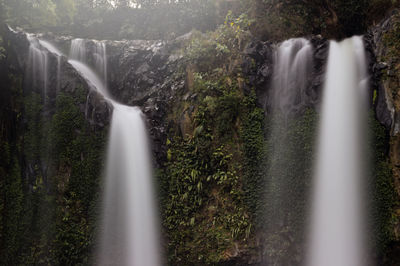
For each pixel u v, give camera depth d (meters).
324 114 11.24
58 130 12.94
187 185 11.83
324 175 10.74
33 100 13.16
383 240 9.96
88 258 11.74
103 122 12.87
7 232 11.80
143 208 12.39
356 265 10.12
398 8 11.71
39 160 12.66
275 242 10.63
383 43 11.33
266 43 12.46
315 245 10.45
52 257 11.77
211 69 13.20
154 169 12.77
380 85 10.94
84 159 12.62
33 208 12.20
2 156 12.20
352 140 10.95
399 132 10.27
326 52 11.73
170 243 11.59
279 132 11.47
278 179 11.00
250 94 11.98
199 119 12.08
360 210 10.30
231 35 13.38
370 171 10.45
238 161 11.47
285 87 11.96
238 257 10.61
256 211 10.95
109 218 12.28
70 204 12.23
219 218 11.20
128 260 11.85
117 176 12.75
